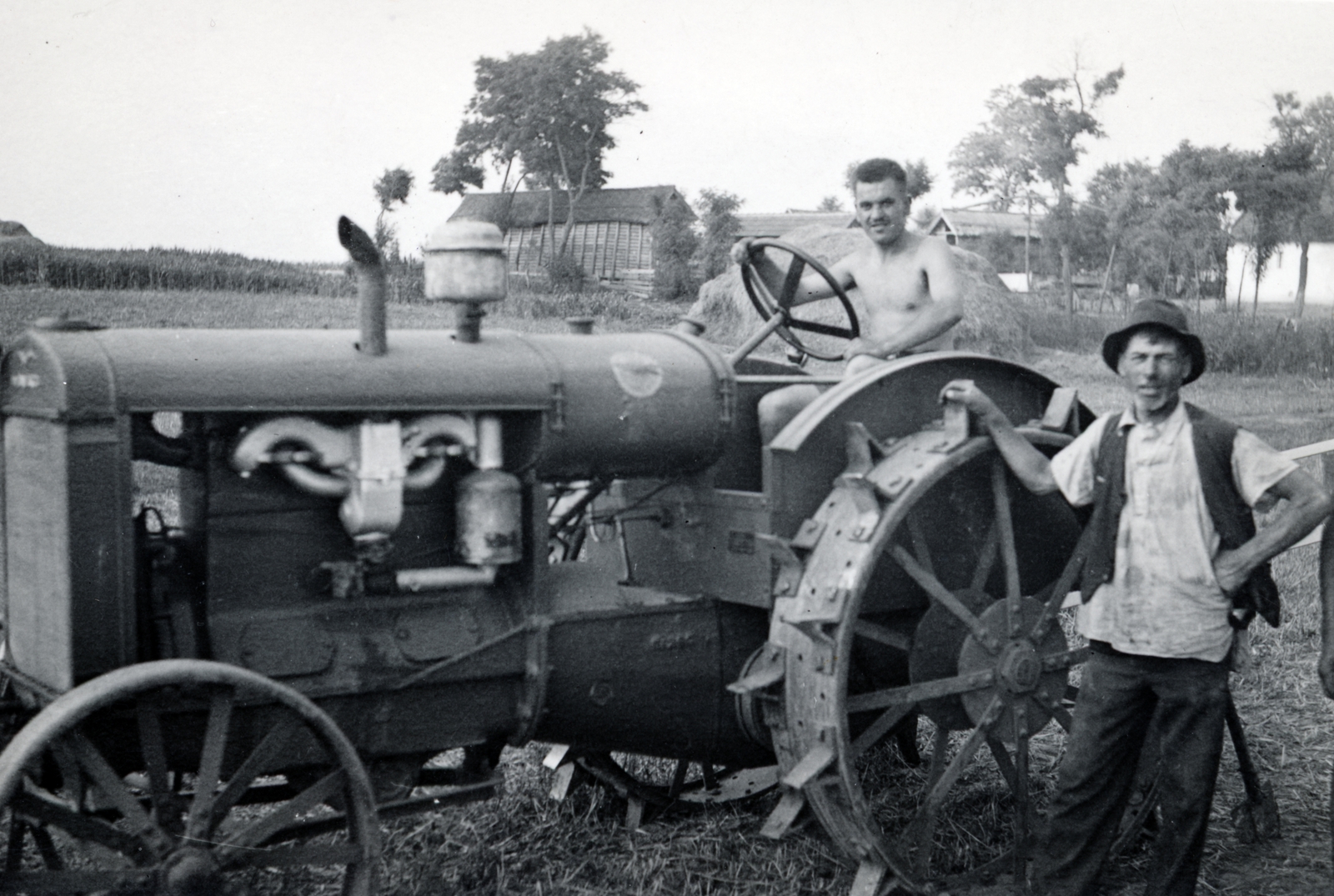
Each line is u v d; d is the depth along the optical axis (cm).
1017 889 363
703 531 364
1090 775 340
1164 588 324
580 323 364
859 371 382
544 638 326
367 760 313
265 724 293
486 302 326
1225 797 445
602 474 346
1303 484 310
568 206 1451
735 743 369
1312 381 1180
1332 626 329
